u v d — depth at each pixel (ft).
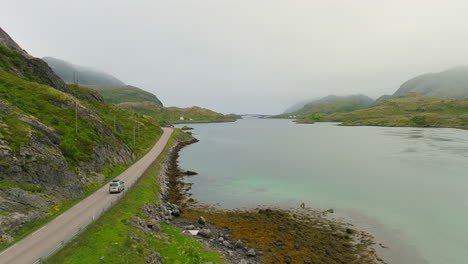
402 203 165.78
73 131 174.91
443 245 112.68
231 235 116.47
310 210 153.79
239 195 183.01
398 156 337.52
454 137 527.81
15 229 79.61
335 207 159.12
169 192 183.01
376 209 155.22
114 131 249.96
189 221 131.03
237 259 93.35
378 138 563.48
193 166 284.00
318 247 107.45
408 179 224.74
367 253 104.22
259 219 138.00
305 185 209.97
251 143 513.45
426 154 343.26
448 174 238.89
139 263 73.51
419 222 136.56
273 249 104.12
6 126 114.83
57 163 123.03
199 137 639.76
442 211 151.64
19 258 67.00
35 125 135.54
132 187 144.36
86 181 140.26
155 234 99.55
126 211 109.40
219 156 353.10
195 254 80.28
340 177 236.22
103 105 434.71
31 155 110.42
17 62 257.34
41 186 106.32
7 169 96.43
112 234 85.15
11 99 163.84
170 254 86.33
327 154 370.32
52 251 68.13
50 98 208.95
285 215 145.07
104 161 178.60
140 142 330.54
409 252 106.32
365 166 283.79
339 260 97.96
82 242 77.10
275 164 299.58
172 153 346.95
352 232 123.24
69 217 96.78
